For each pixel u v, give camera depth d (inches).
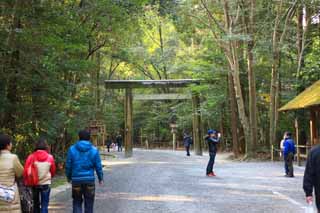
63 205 440.5
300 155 932.0
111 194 506.6
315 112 911.0
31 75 556.7
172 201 448.1
